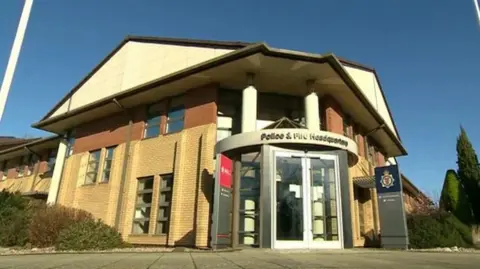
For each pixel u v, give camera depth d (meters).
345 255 8.28
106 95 18.91
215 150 13.40
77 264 5.31
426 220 13.98
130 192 16.28
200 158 14.31
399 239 12.59
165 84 15.78
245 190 12.31
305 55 13.04
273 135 11.95
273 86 15.40
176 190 14.39
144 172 16.34
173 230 13.89
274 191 11.60
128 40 19.09
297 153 12.22
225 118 15.35
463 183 22.09
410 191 28.23
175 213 14.09
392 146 23.34
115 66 19.28
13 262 5.74
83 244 11.27
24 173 28.31
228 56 13.46
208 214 13.34
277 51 12.89
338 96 16.08
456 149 23.36
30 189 26.11
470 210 18.72
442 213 15.09
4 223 14.59
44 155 26.53
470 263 5.90
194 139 14.91
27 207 16.34
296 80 14.82
